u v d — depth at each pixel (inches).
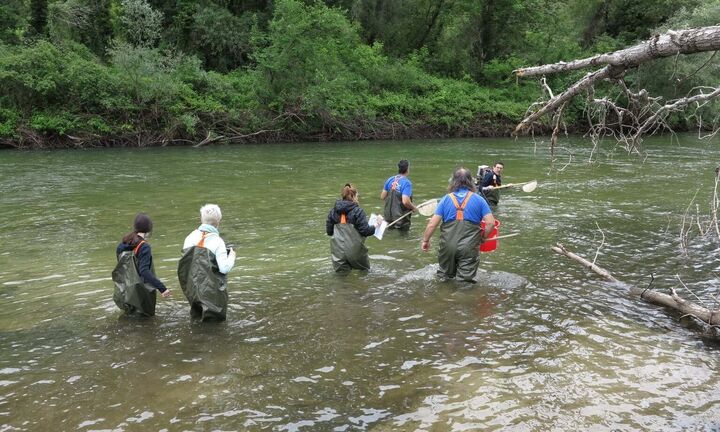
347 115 1248.2
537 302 231.1
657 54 229.0
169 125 1078.4
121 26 1318.9
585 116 1391.5
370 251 315.9
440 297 236.7
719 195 506.3
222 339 193.5
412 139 1315.2
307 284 255.3
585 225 382.9
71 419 143.6
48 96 1010.7
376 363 175.6
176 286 251.1
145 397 154.6
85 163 752.3
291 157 861.2
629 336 198.1
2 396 154.7
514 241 337.7
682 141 1173.7
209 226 208.2
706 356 182.5
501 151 977.5
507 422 143.3
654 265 289.1
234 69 1428.4
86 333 198.2
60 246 324.2
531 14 1707.7
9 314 216.7
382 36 1627.7
